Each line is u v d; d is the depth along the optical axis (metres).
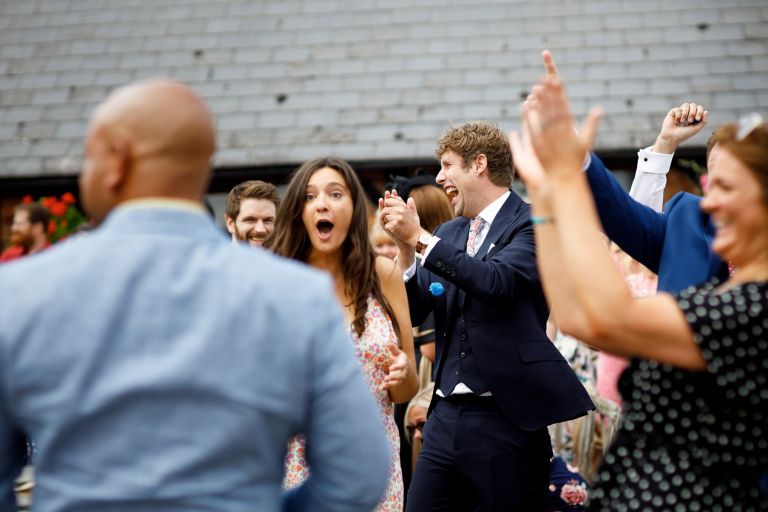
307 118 12.09
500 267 4.32
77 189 12.13
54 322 2.03
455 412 4.46
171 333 2.05
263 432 2.08
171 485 2.00
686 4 12.79
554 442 6.12
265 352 2.08
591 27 12.66
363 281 4.27
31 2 14.45
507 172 4.77
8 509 2.18
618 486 2.48
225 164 11.73
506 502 4.33
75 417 2.01
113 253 2.10
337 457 2.17
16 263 2.12
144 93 2.20
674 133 4.05
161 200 2.17
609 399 6.36
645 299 2.34
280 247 4.32
